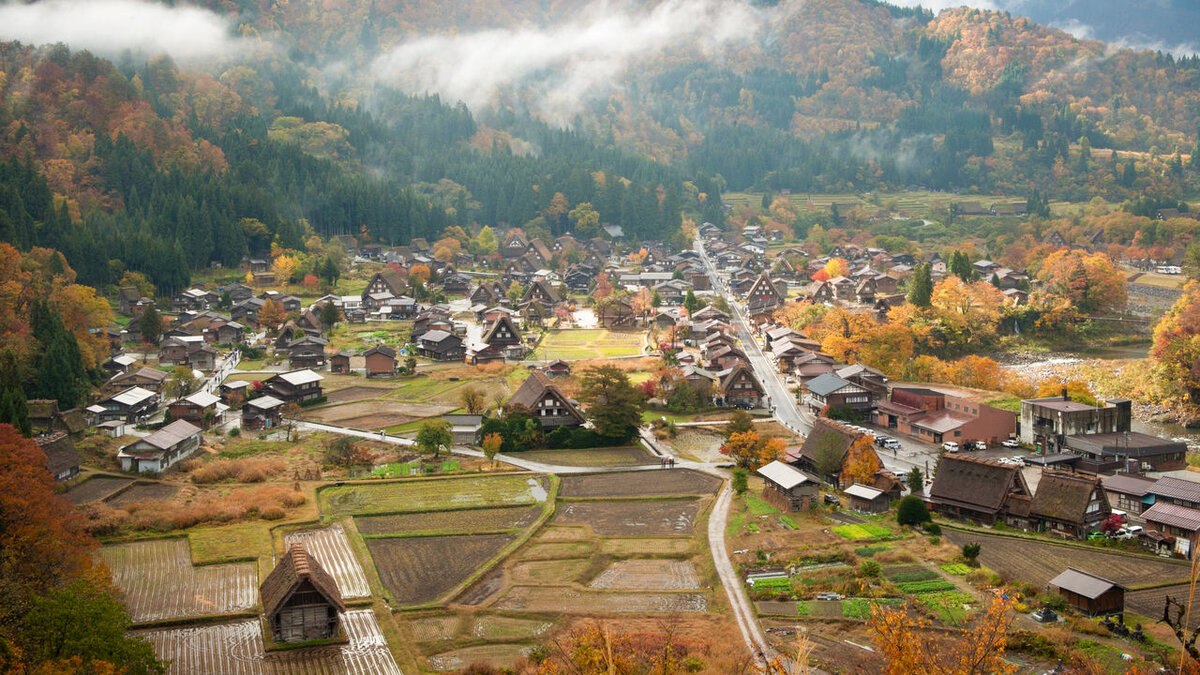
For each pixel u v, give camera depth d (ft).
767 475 287.07
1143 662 164.25
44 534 201.05
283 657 182.80
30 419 330.54
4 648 144.66
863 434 309.22
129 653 155.53
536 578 225.35
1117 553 231.50
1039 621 189.37
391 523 265.34
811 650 180.75
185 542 245.45
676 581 223.71
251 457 330.95
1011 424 356.59
